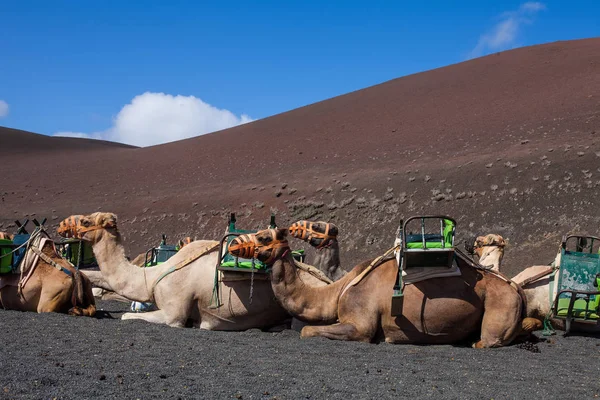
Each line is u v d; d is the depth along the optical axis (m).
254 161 58.88
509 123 49.59
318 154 56.56
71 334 8.48
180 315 10.09
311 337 8.85
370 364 7.30
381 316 8.84
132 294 10.39
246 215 42.34
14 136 96.00
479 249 12.54
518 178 35.25
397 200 37.31
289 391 5.90
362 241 34.38
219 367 6.83
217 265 9.84
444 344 8.88
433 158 44.62
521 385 6.53
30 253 10.67
